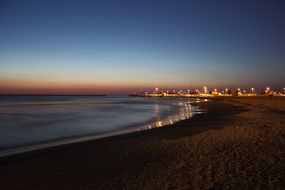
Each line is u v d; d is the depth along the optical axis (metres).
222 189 7.57
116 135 19.94
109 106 72.12
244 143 13.45
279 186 7.60
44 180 9.14
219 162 10.14
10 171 10.27
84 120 33.56
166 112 47.47
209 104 73.06
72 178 9.27
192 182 8.22
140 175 9.25
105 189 8.09
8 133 22.75
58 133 22.73
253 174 8.62
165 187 7.95
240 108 49.41
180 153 12.05
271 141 13.77
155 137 17.94
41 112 47.84
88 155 12.66
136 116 39.34
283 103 62.06
